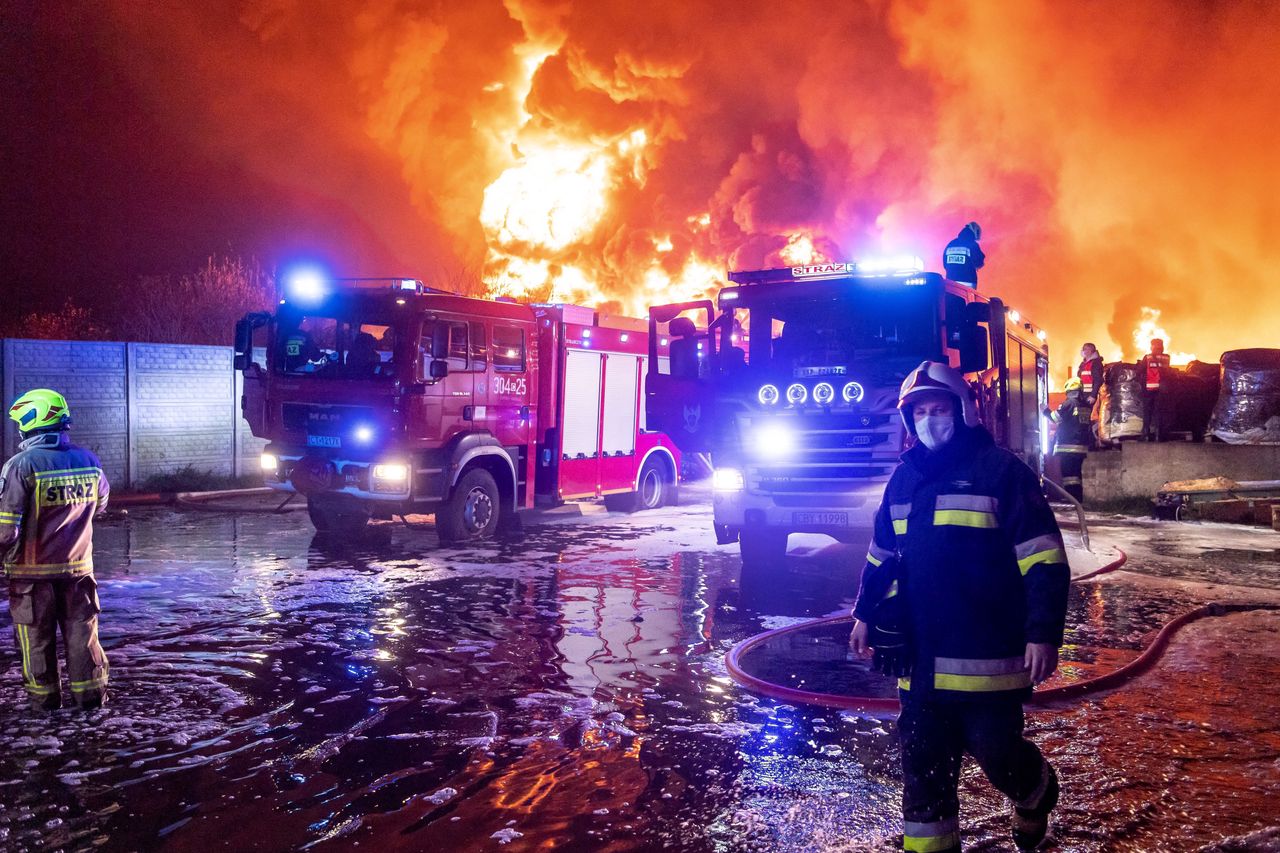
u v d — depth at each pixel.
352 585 8.34
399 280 10.33
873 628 3.12
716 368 9.33
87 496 5.02
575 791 3.95
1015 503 3.01
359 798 3.87
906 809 3.05
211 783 4.02
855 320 8.84
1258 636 6.76
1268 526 13.04
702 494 17.05
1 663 5.81
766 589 8.49
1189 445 14.74
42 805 3.78
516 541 11.14
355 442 10.28
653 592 8.29
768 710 5.08
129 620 6.94
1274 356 14.46
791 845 3.45
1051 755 4.38
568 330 12.45
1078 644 6.58
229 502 14.04
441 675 5.70
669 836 3.52
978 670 2.96
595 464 13.10
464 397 10.78
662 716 4.97
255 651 6.16
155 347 14.47
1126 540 11.68
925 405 3.12
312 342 10.67
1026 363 10.87
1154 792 3.94
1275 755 4.38
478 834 3.54
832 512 8.89
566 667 5.91
